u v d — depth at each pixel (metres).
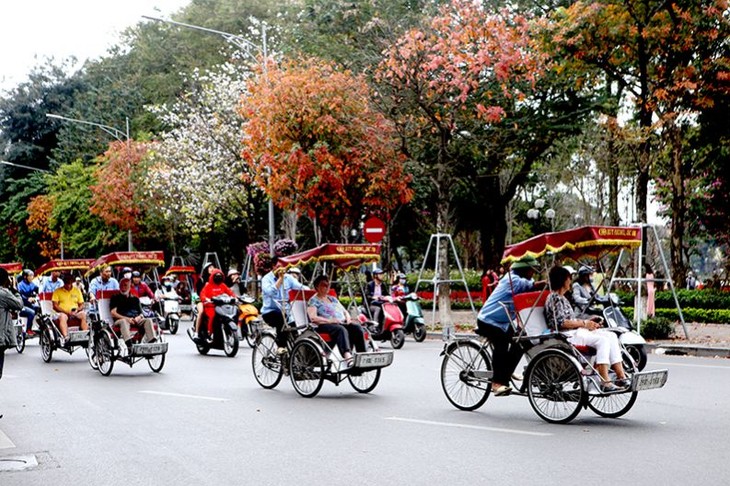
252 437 9.31
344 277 17.81
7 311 11.30
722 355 17.62
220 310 18.89
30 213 57.16
